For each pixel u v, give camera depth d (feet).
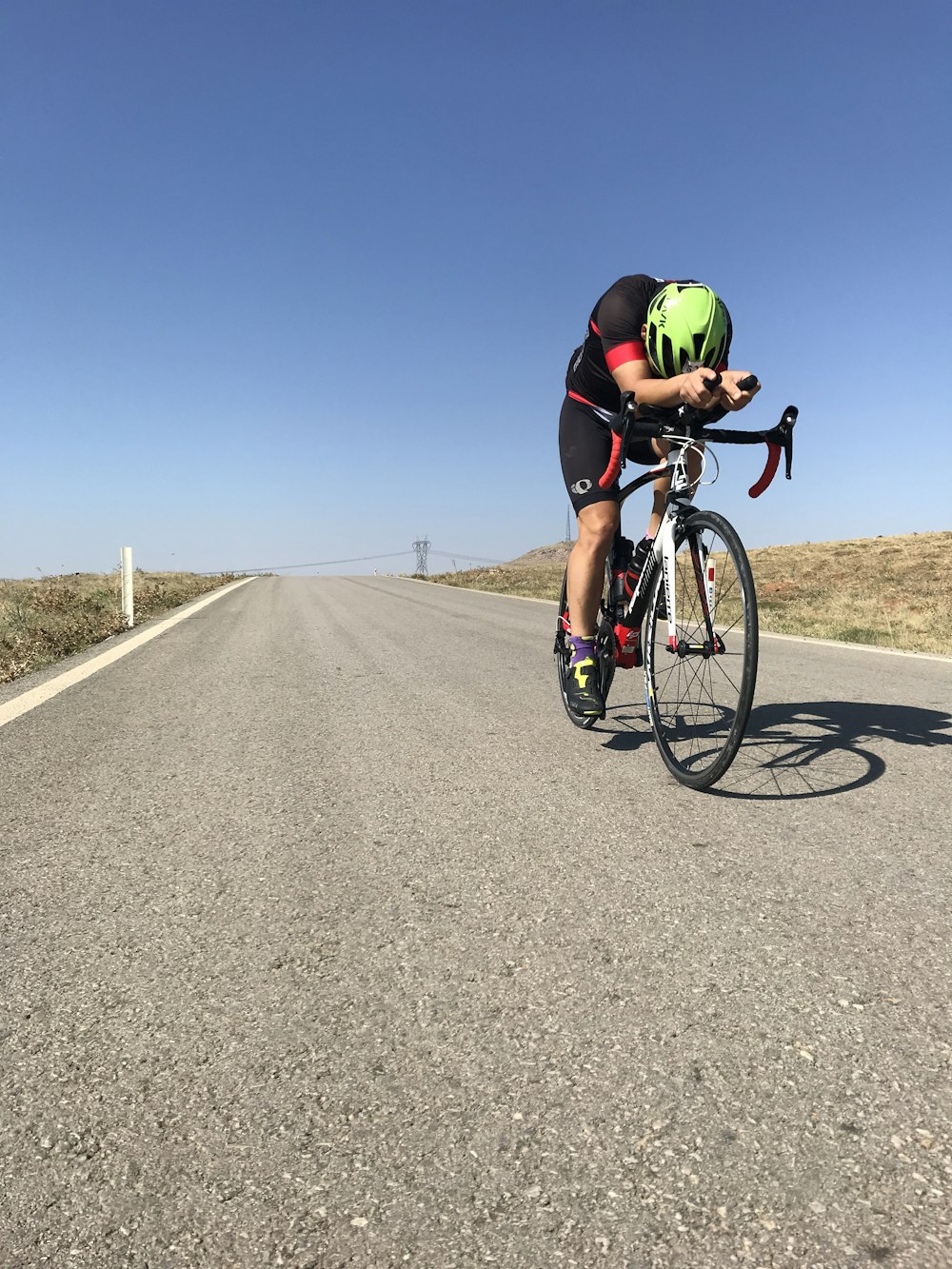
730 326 8.84
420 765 10.53
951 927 5.73
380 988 5.10
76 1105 4.09
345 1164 3.62
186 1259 3.17
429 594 58.65
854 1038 4.42
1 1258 3.20
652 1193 3.39
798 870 6.82
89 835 8.11
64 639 25.72
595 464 10.52
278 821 8.45
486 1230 3.24
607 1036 4.50
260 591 64.44
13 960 5.63
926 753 10.64
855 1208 3.26
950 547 107.34
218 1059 4.43
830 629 30.37
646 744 11.39
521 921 5.99
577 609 10.98
